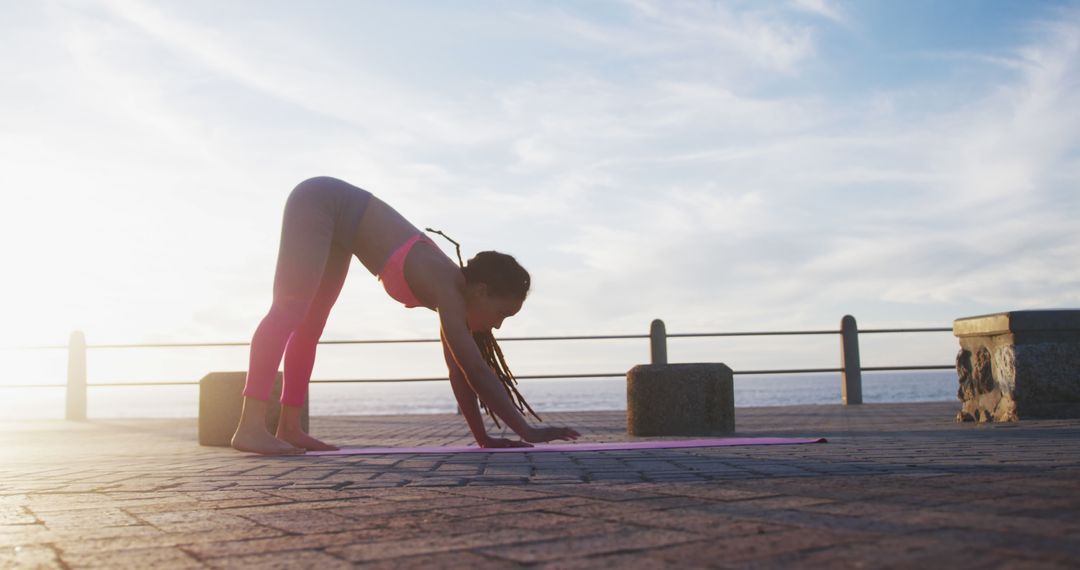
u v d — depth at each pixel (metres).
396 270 4.32
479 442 4.67
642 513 2.04
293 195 4.53
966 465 3.02
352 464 3.77
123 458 4.59
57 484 3.17
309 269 4.42
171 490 2.90
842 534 1.66
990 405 6.77
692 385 6.16
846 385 10.94
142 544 1.87
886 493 2.24
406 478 3.09
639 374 6.25
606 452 4.19
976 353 6.96
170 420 11.05
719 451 4.07
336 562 1.60
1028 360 6.39
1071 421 6.10
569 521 1.97
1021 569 1.32
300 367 4.68
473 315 4.33
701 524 1.85
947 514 1.85
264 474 3.39
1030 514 1.83
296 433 4.70
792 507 2.05
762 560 1.46
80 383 10.98
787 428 6.41
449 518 2.09
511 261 4.30
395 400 114.75
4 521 2.26
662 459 3.65
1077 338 6.41
